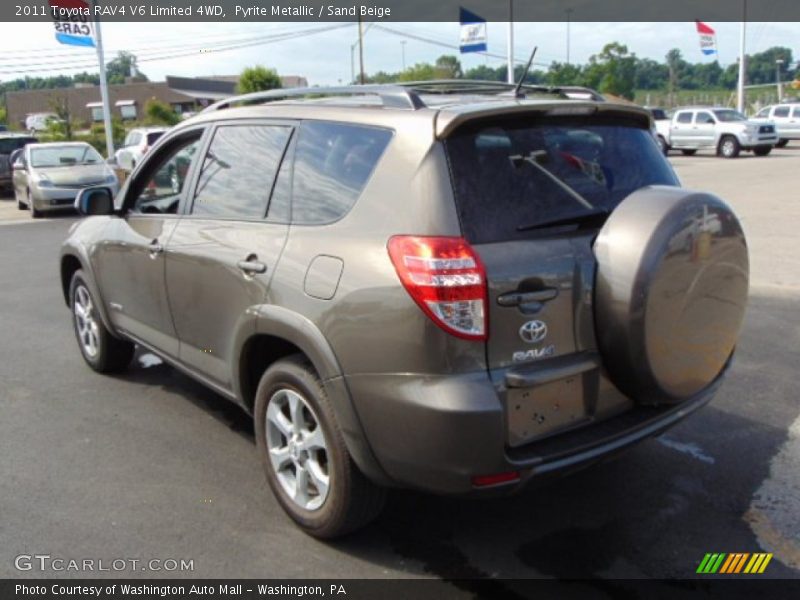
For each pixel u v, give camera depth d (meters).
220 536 3.51
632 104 3.53
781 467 4.14
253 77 35.78
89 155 18.03
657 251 2.90
